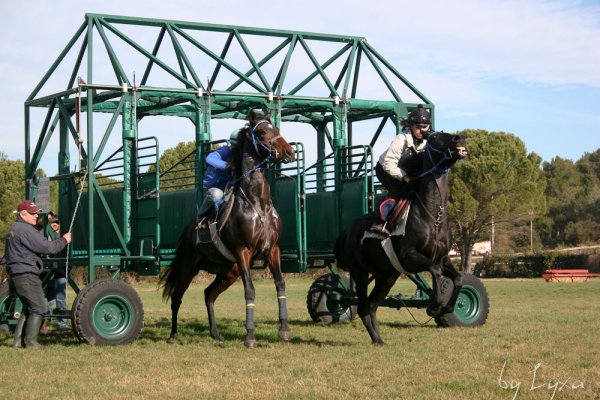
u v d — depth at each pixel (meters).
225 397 5.55
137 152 10.63
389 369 6.62
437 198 7.80
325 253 11.70
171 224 11.75
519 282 32.56
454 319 10.84
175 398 5.55
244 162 8.36
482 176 40.12
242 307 16.14
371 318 8.59
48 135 11.23
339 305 12.06
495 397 5.39
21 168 48.06
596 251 46.84
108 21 11.29
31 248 8.77
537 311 13.71
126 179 10.62
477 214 40.72
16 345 8.79
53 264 10.41
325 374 6.46
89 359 7.62
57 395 5.74
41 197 10.96
